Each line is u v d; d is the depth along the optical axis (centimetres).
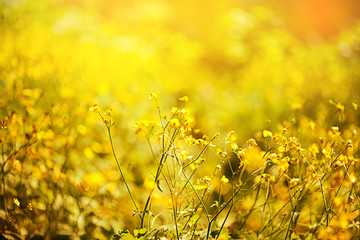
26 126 391
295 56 1034
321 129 463
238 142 581
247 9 1263
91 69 594
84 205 351
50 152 365
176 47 987
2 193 330
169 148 298
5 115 385
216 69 1045
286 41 1102
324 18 1564
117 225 352
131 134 491
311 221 343
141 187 413
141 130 293
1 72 451
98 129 479
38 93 423
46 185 343
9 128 355
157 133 292
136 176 436
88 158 425
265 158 334
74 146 395
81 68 588
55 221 328
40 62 526
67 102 454
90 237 333
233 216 359
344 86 753
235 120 642
